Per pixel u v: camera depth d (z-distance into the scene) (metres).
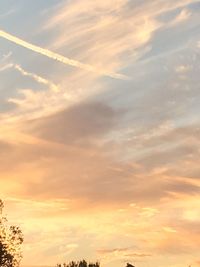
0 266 90.75
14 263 91.81
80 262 118.94
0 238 91.38
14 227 92.62
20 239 92.81
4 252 90.50
